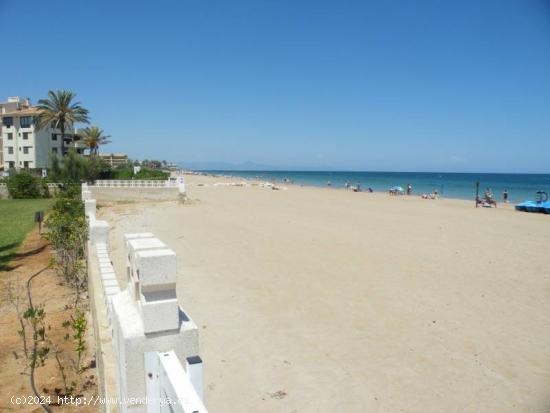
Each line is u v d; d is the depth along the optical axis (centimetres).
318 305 1042
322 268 1404
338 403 629
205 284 1194
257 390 658
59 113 5347
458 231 2302
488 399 649
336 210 3359
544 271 1407
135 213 2777
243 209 3222
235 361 748
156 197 3628
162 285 269
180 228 2183
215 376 696
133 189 3591
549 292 1177
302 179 13925
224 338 841
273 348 802
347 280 1266
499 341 852
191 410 190
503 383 694
